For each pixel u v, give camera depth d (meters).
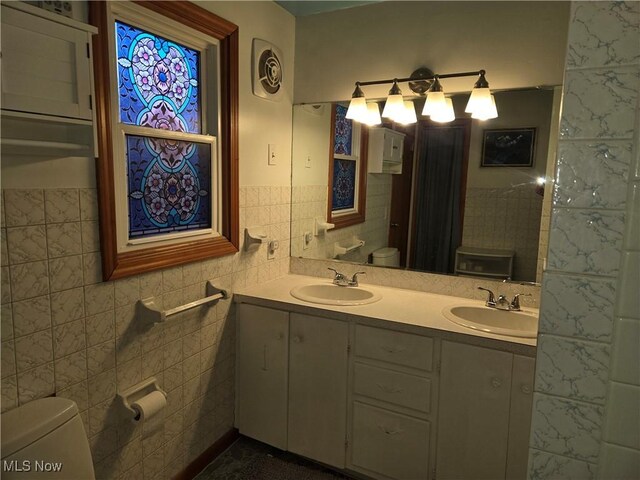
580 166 0.65
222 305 2.12
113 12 1.49
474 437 1.73
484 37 2.10
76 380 1.44
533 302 2.06
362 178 2.41
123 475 1.67
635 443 0.67
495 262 2.15
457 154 2.19
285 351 2.09
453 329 1.73
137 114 1.64
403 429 1.87
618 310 0.65
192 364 1.96
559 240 0.67
